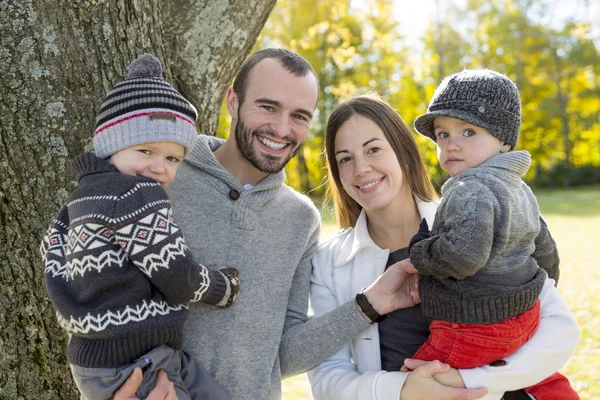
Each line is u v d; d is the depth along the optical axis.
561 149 33.19
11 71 2.30
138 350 1.94
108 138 2.07
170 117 2.08
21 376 2.40
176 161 2.16
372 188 2.54
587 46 31.78
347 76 25.08
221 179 2.40
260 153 2.42
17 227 2.37
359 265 2.63
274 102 2.36
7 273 2.37
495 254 2.07
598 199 23.25
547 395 2.31
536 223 2.20
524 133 32.44
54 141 2.37
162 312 1.97
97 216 1.92
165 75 2.71
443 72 30.00
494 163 2.17
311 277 2.71
